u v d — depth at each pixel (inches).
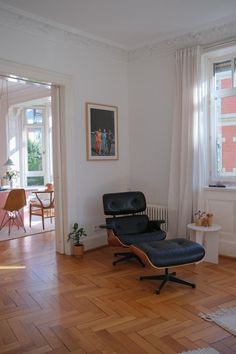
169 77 183.9
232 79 166.4
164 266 117.9
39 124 316.8
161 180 191.3
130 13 150.3
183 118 171.5
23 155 315.3
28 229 237.6
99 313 105.5
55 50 165.0
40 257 169.8
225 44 159.6
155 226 161.6
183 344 87.0
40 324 98.8
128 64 204.2
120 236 147.4
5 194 239.1
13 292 123.7
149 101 194.9
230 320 98.6
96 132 187.0
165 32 173.8
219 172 173.8
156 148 193.0
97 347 86.3
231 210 163.6
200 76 166.7
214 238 155.1
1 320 101.7
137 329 95.1
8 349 85.9
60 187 175.8
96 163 188.2
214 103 173.0
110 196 168.6
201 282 131.3
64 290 125.1
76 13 149.1
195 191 169.9
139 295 119.5
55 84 167.8
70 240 173.8
